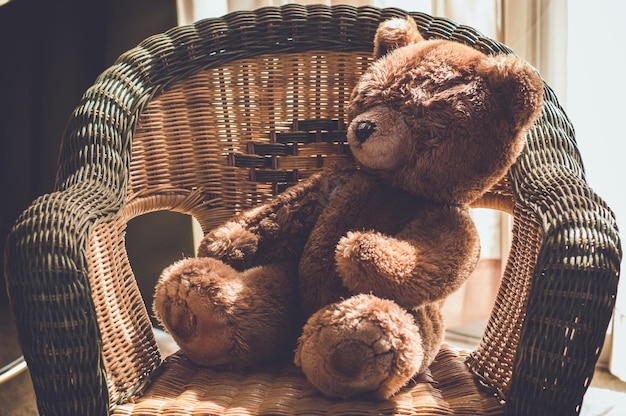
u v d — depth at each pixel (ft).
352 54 2.74
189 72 2.70
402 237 2.21
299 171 2.77
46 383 2.02
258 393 2.24
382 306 2.07
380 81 2.32
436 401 2.19
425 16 2.71
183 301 2.30
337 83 2.76
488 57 2.27
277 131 2.77
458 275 2.16
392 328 2.04
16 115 3.60
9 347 3.17
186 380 2.38
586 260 1.98
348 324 2.05
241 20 2.73
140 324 2.48
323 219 2.39
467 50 2.33
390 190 2.34
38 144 3.69
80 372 2.02
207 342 2.31
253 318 2.30
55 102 3.67
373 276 2.11
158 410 2.19
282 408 2.14
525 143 2.40
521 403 2.00
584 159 3.47
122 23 3.62
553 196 2.18
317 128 2.75
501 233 3.67
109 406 2.15
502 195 2.54
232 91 2.75
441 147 2.21
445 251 2.16
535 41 3.37
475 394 2.24
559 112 2.51
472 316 3.80
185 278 2.30
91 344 2.04
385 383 2.08
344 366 2.04
